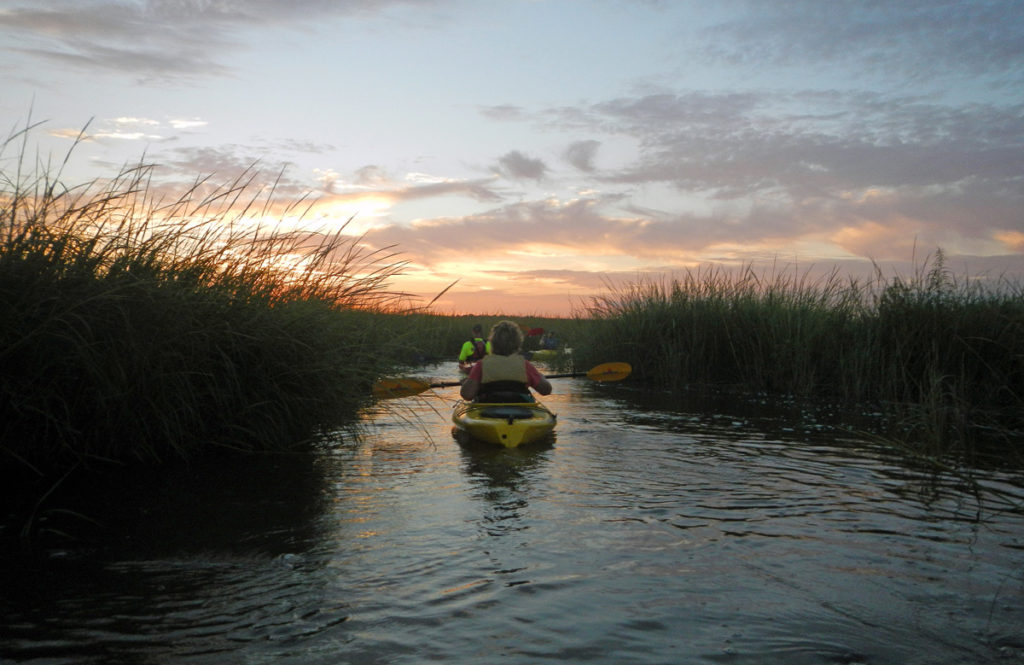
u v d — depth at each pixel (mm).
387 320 8031
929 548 3934
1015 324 9531
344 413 6957
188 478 5355
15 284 4875
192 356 5875
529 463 6223
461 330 22359
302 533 4102
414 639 2721
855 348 11219
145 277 5586
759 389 12328
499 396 7715
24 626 2797
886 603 3135
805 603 3131
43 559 3590
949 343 10227
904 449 6074
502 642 2703
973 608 3082
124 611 2957
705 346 13445
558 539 4059
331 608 3020
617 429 8156
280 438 6492
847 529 4297
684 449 6914
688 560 3711
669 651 2639
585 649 2648
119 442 5598
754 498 5035
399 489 5215
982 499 5039
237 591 3201
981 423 8305
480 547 3898
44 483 5066
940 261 11180
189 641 2680
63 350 5078
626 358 14414
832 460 6395
